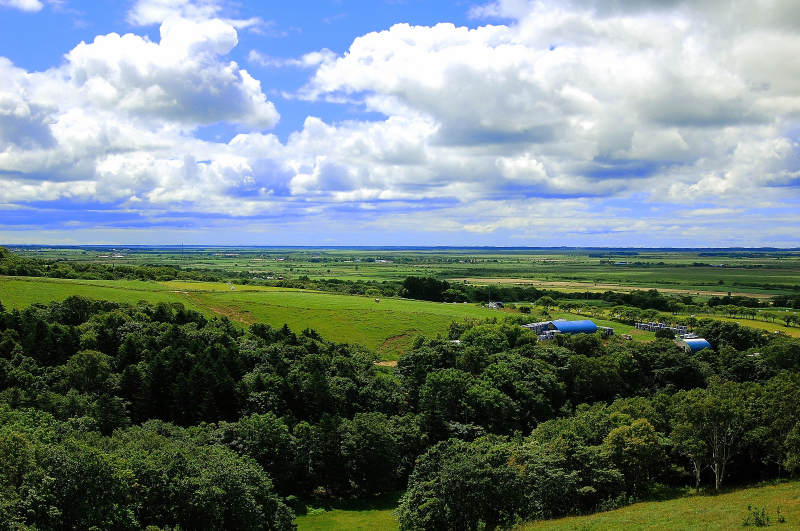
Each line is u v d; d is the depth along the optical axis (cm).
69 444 4916
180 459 5472
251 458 6781
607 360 12031
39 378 8819
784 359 12312
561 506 5725
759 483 6875
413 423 8975
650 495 6600
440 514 5528
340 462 8081
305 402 9381
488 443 6512
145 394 8875
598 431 7250
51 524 4203
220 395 8956
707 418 6806
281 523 5831
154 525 4750
